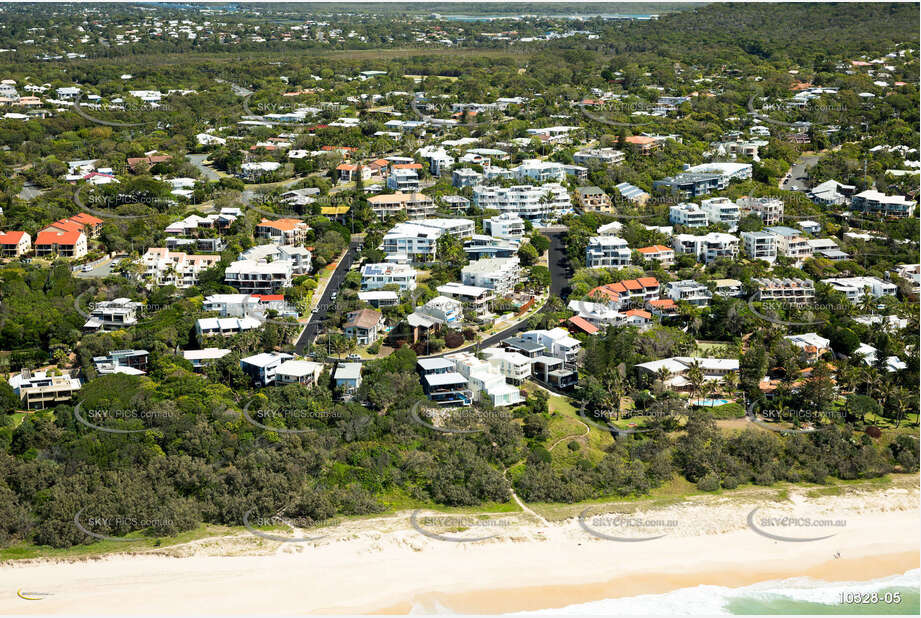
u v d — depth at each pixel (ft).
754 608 477.36
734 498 573.74
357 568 495.82
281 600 469.98
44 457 556.51
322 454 571.28
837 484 593.83
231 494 544.21
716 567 510.58
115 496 530.27
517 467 583.17
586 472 579.48
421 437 597.11
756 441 608.19
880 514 562.66
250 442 576.61
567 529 534.78
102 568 487.61
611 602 479.00
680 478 592.19
